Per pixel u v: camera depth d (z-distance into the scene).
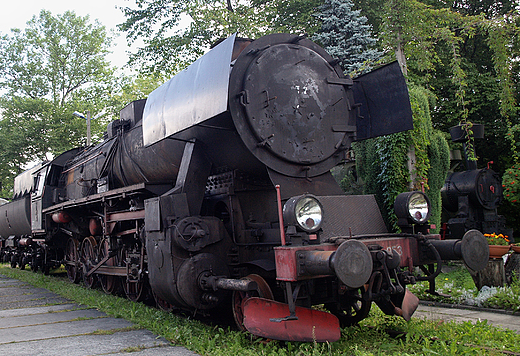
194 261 5.33
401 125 5.91
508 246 7.22
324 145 5.56
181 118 5.44
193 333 5.33
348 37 14.57
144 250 7.44
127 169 8.63
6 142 27.75
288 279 4.12
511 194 13.33
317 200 4.46
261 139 5.04
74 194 11.62
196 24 18.28
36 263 15.29
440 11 9.63
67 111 28.28
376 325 5.49
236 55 5.39
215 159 5.87
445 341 4.57
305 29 16.86
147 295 7.87
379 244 4.66
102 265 9.50
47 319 6.73
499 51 9.93
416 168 9.26
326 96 5.69
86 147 13.27
